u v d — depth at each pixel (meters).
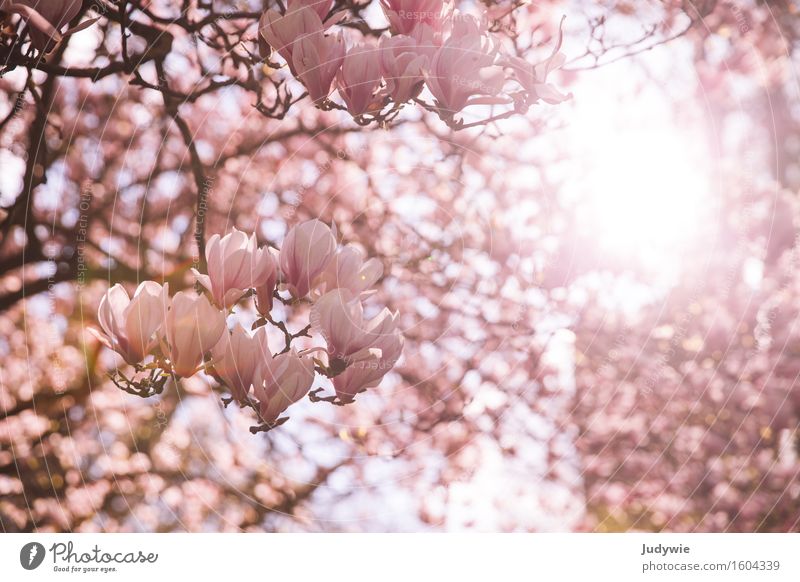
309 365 0.92
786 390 2.32
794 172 2.49
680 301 2.45
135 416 2.43
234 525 2.46
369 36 1.43
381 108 1.04
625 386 2.47
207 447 2.46
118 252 2.25
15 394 2.40
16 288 2.34
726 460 2.32
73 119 2.07
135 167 2.26
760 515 2.25
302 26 1.02
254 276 0.91
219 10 1.63
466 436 2.65
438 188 2.57
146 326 0.88
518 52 1.62
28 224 2.09
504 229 2.56
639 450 2.42
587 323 2.52
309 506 2.50
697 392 2.38
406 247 2.56
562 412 2.55
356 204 2.56
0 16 1.08
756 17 2.54
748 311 2.40
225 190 2.39
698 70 2.55
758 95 2.53
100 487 2.47
